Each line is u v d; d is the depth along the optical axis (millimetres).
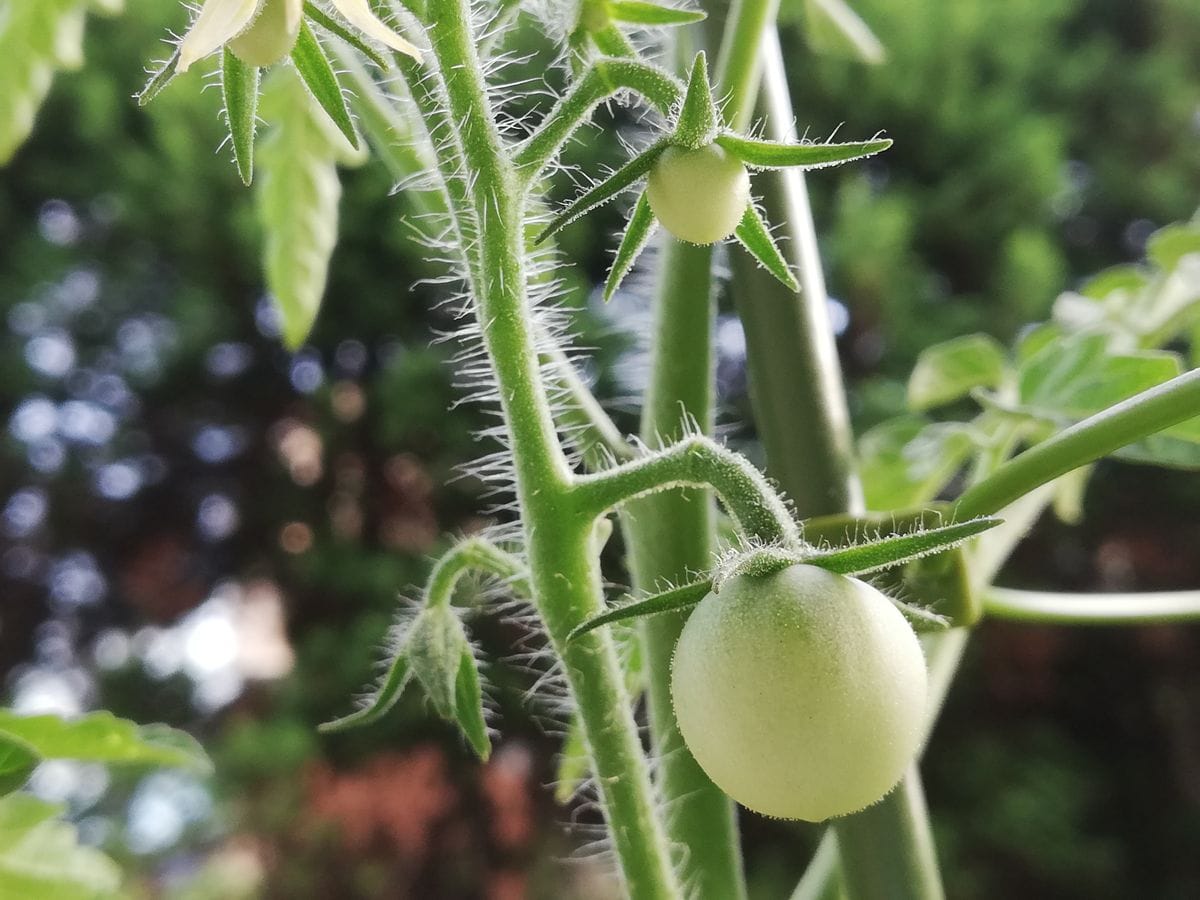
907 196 477
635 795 84
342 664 467
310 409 515
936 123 474
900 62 468
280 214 177
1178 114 508
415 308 503
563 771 131
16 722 101
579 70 100
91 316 542
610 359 263
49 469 550
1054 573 484
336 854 446
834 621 71
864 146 73
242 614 557
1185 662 484
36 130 506
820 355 112
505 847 453
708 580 75
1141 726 488
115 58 494
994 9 480
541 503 82
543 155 83
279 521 530
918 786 105
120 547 564
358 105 121
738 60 105
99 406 555
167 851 467
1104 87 514
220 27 71
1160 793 482
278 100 170
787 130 114
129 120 504
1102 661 489
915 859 101
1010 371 176
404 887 446
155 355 533
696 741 74
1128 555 480
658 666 102
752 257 112
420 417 473
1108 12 539
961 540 71
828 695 70
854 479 111
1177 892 466
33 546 560
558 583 82
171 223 493
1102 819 480
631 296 163
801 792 72
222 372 532
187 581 555
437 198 116
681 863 99
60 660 566
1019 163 471
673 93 79
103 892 100
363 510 514
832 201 477
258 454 541
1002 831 438
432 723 463
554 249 115
